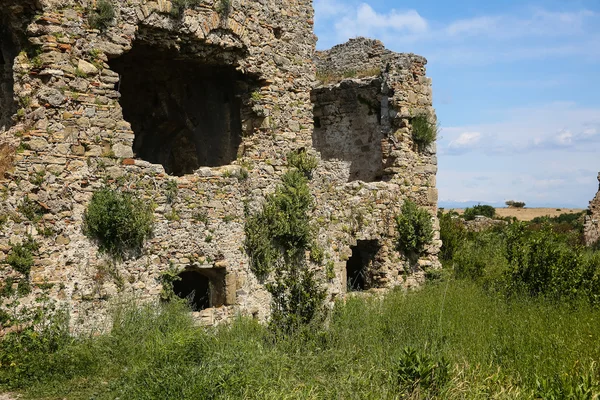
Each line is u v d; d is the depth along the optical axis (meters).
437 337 11.49
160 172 12.13
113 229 11.17
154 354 9.35
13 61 11.41
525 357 10.38
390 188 17.89
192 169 17.08
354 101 20.27
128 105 16.39
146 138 16.84
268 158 14.45
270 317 13.23
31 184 10.45
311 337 11.55
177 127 16.56
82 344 10.09
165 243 12.08
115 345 10.23
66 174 10.85
